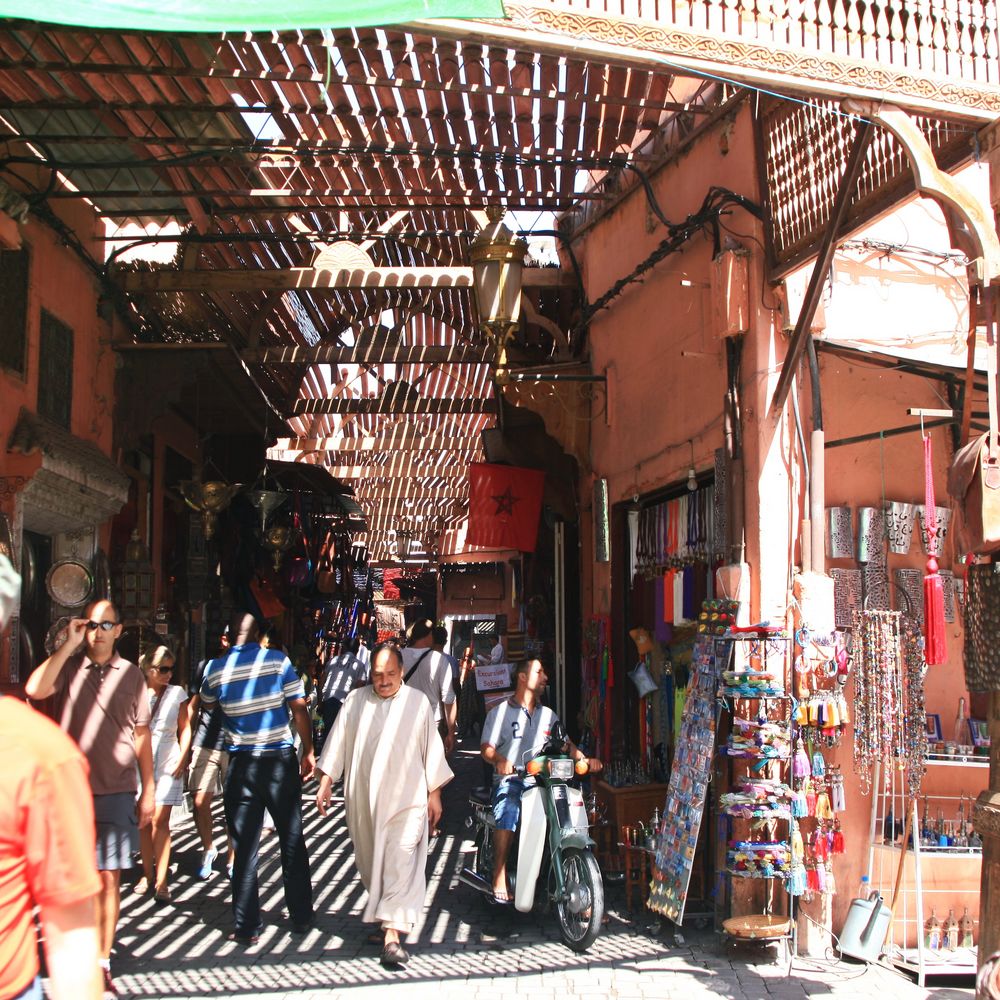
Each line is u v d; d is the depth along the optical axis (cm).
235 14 360
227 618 1313
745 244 640
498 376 705
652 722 822
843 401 660
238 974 542
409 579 3089
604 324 916
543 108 693
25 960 213
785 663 593
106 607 524
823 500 615
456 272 901
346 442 1639
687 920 642
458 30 393
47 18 348
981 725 659
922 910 579
